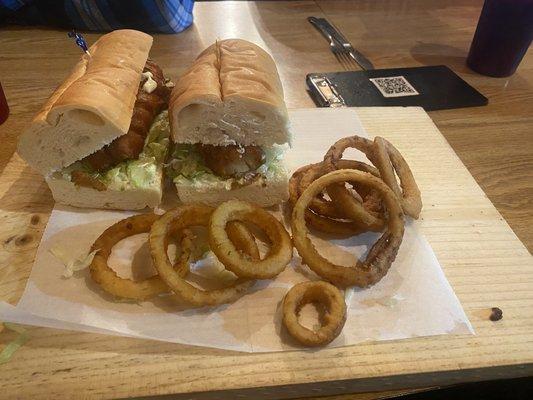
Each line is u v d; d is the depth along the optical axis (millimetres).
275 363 206
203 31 501
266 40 490
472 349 216
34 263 245
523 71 460
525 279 251
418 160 333
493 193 313
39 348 208
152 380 198
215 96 253
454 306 233
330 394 204
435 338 219
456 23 548
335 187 262
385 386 206
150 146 296
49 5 475
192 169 287
